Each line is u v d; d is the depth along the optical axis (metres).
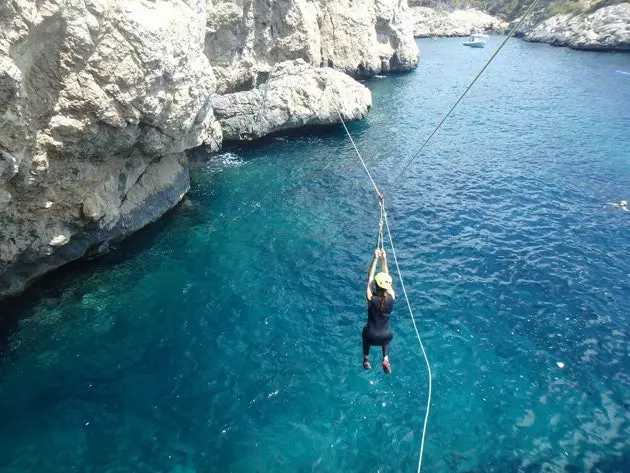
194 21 19.22
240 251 19.95
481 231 21.67
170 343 15.22
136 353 14.79
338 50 49.69
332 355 14.88
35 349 14.72
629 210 23.52
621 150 31.36
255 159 29.55
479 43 79.56
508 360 14.72
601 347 15.18
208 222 22.03
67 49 13.18
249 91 32.00
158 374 14.09
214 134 29.22
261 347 15.15
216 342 15.30
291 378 14.06
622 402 13.33
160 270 18.56
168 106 17.28
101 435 12.25
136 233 20.55
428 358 14.79
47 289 17.09
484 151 31.48
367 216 22.94
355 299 17.30
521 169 28.50
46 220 15.66
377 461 11.82
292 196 24.78
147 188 20.80
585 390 13.72
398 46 57.78
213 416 12.86
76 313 16.19
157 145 18.47
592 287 17.91
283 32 38.34
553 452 12.03
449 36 94.56
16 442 11.96
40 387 13.51
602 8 74.31
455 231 21.67
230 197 24.48
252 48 33.28
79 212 16.75
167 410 12.99
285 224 22.11
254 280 18.25
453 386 13.84
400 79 54.31
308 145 32.16
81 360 14.45
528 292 17.67
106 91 14.50
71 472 11.33
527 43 83.31
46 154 14.00
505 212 23.38
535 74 56.25
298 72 34.62
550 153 31.05
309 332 15.77
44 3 11.83
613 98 44.53
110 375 13.99
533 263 19.33
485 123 37.72
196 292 17.50
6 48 10.85
